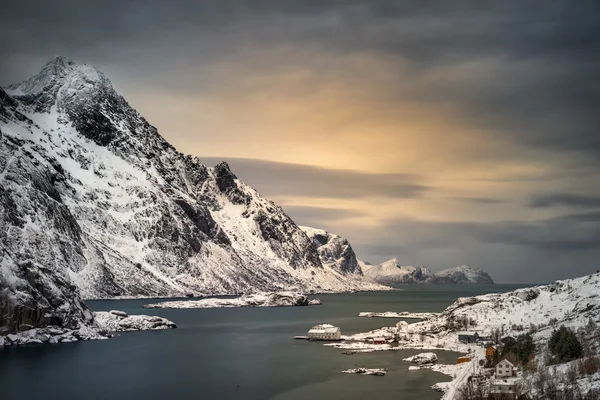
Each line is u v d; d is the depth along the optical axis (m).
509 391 194.38
